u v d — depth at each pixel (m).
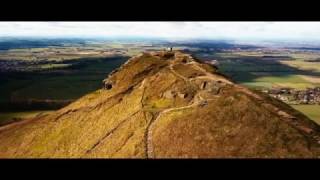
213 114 59.84
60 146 86.75
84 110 98.00
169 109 71.12
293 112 62.69
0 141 105.06
